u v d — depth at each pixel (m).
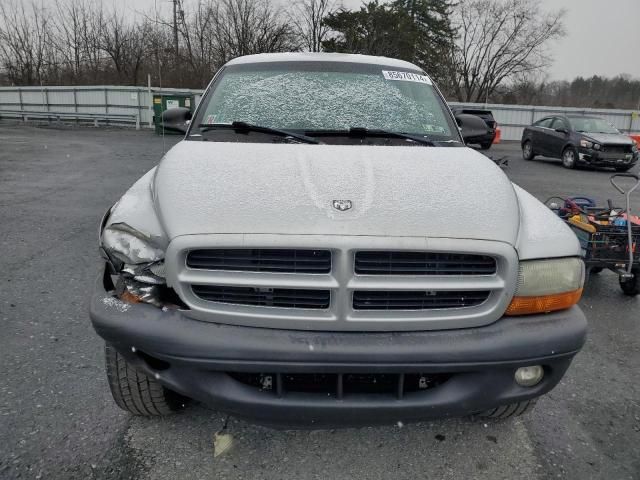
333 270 2.08
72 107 28.69
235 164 2.53
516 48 45.94
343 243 2.05
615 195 11.27
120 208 2.43
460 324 2.15
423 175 2.49
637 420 2.94
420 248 2.08
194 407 2.90
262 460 2.52
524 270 2.21
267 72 3.70
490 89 47.34
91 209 7.88
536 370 2.25
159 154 15.36
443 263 2.13
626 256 4.66
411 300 2.14
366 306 2.12
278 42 32.62
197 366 2.08
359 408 2.09
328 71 3.71
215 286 2.13
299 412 2.10
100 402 2.92
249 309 2.12
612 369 3.54
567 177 13.88
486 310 2.17
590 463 2.56
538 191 11.44
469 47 46.47
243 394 2.11
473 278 2.14
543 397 3.14
